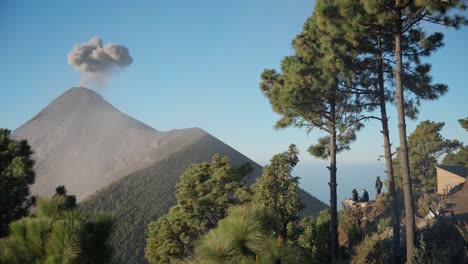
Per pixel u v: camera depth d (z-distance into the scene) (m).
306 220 21.12
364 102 21.58
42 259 3.41
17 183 21.19
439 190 36.06
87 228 3.83
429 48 18.09
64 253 3.36
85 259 3.54
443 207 22.33
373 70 19.61
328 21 16.27
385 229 22.19
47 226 3.54
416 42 18.30
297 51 21.47
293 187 19.72
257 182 20.80
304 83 20.12
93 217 3.96
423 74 19.17
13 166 22.39
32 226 3.48
